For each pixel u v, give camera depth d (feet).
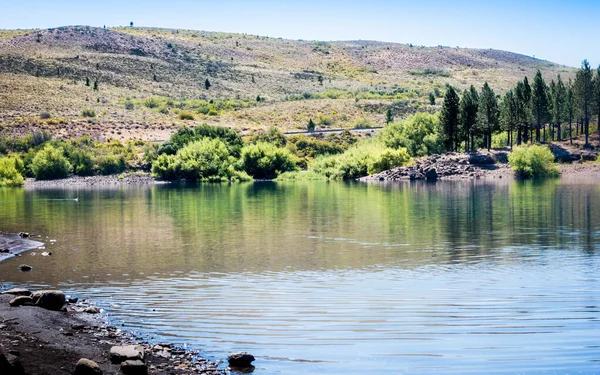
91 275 105.50
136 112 636.07
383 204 223.92
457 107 414.62
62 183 409.69
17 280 102.01
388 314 80.69
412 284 97.04
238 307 84.48
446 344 69.51
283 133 558.97
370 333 73.26
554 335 72.02
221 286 96.78
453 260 116.37
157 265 113.80
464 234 147.84
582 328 74.28
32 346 63.72
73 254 125.90
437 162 400.88
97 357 62.80
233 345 69.31
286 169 454.81
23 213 207.82
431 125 467.93
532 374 61.21
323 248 131.13
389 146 459.73
